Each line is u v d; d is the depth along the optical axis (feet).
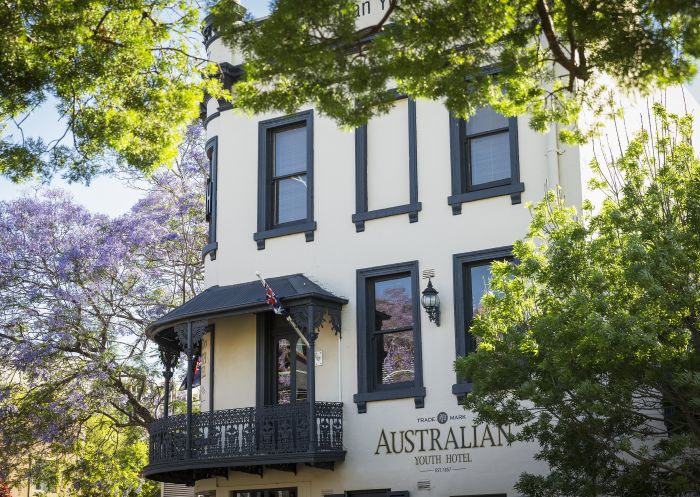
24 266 81.15
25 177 47.47
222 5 38.27
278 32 36.45
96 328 80.94
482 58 38.47
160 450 61.52
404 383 57.98
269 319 63.31
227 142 67.72
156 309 83.51
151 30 46.42
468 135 58.90
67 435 79.97
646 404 43.93
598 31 37.11
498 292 50.39
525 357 42.47
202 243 85.56
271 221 64.90
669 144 45.27
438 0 37.52
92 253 81.30
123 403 82.38
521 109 40.93
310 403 56.80
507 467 53.52
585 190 54.80
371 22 62.69
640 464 41.04
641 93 38.01
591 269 39.04
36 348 77.51
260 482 61.31
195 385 75.66
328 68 37.52
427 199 58.95
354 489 57.72
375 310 59.88
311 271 62.03
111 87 47.01
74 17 43.32
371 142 61.72
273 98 38.83
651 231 38.24
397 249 59.31
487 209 57.00
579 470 42.42
